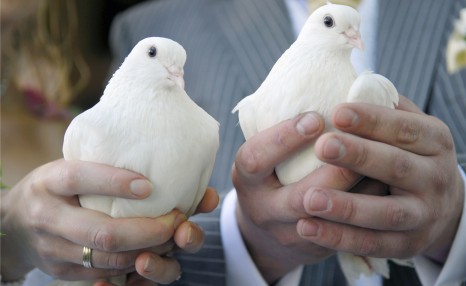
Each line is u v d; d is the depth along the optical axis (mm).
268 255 861
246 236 872
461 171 845
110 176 729
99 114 762
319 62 767
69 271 794
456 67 986
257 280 870
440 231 772
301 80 761
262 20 1087
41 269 824
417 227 739
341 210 706
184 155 754
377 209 711
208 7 1146
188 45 1140
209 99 1085
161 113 758
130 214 753
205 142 770
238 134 1057
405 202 725
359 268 827
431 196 741
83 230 740
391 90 743
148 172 749
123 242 738
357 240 734
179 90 775
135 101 760
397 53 1014
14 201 812
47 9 1342
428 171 726
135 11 1258
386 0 1050
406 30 1021
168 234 753
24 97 1332
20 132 1307
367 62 1010
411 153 725
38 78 1349
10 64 1307
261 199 771
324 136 695
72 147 762
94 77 1764
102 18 1768
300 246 792
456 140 967
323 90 758
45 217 759
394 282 938
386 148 704
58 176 748
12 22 1265
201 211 815
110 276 796
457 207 797
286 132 724
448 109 980
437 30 1009
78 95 1713
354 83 736
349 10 781
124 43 1224
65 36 1405
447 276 825
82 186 738
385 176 710
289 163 750
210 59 1104
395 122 709
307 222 734
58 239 769
